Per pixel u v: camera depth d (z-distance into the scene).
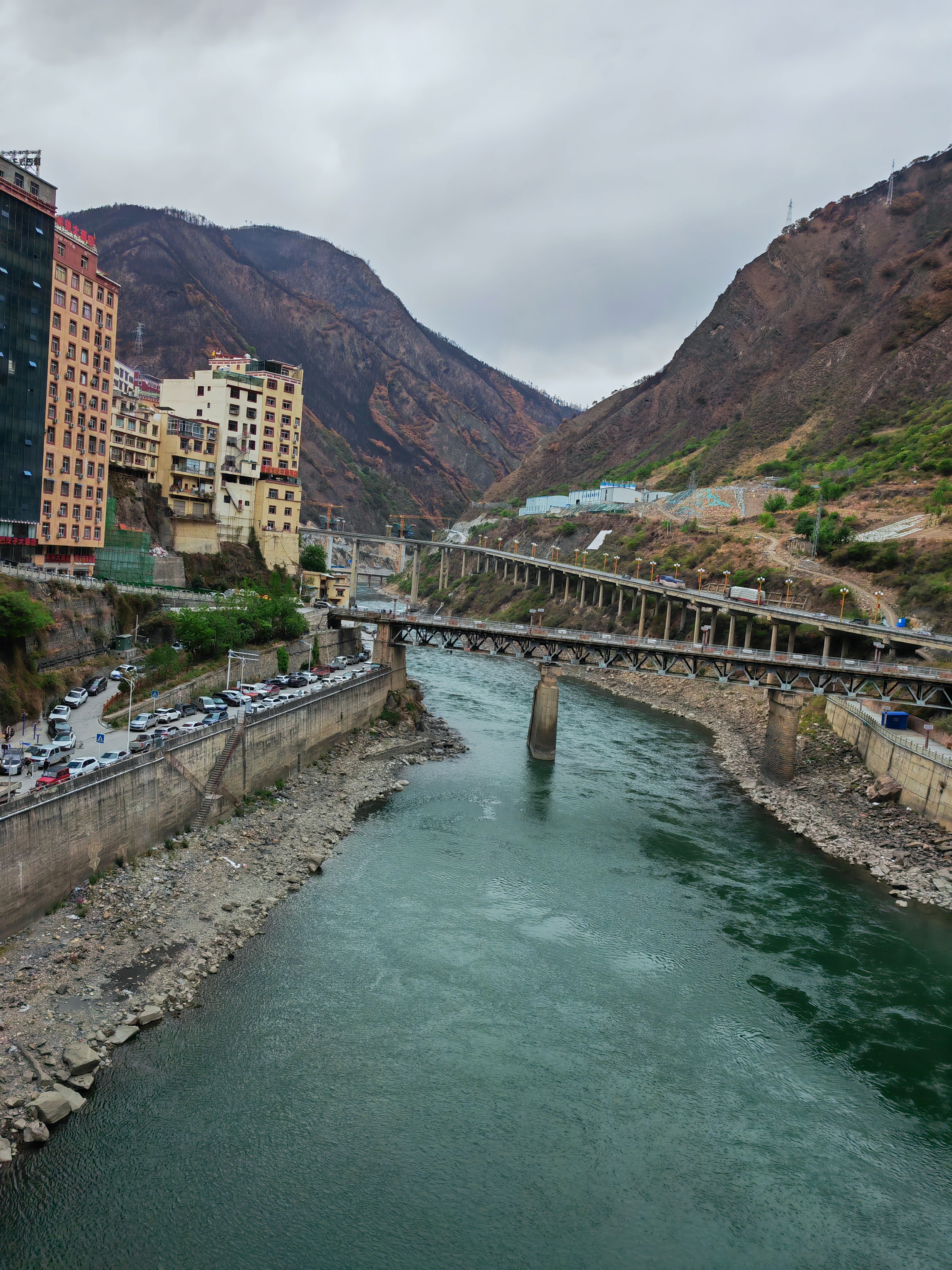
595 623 185.62
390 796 82.75
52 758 58.53
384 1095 41.47
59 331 92.50
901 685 94.06
